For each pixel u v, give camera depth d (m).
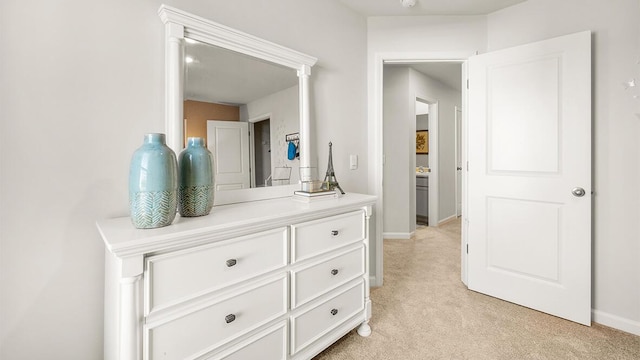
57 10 1.04
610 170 1.79
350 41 2.25
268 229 1.19
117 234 0.88
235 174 1.52
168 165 0.98
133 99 1.20
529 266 2.02
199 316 0.99
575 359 1.49
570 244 1.85
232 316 1.06
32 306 1.01
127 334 0.84
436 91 4.52
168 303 0.92
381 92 2.41
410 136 3.95
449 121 4.89
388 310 2.01
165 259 0.91
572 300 1.85
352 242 1.58
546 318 1.90
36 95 1.00
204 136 1.40
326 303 1.45
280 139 1.71
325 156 2.08
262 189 1.63
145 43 1.22
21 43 0.98
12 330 0.98
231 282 1.07
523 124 2.02
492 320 1.88
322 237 1.41
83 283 1.10
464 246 2.45
